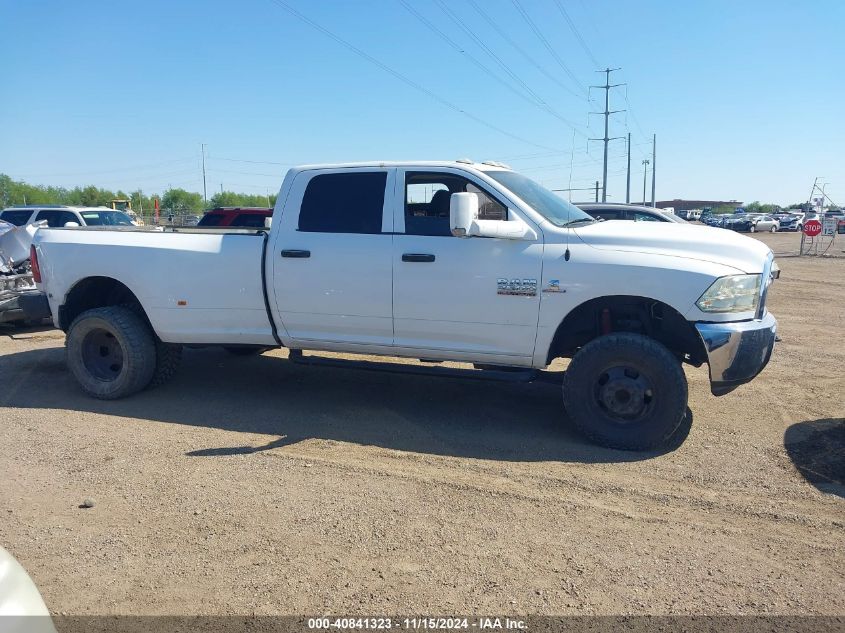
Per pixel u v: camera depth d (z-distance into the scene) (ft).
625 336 16.49
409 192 18.57
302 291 19.06
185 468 15.58
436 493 14.25
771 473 15.26
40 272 21.88
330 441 17.42
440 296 17.79
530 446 17.04
